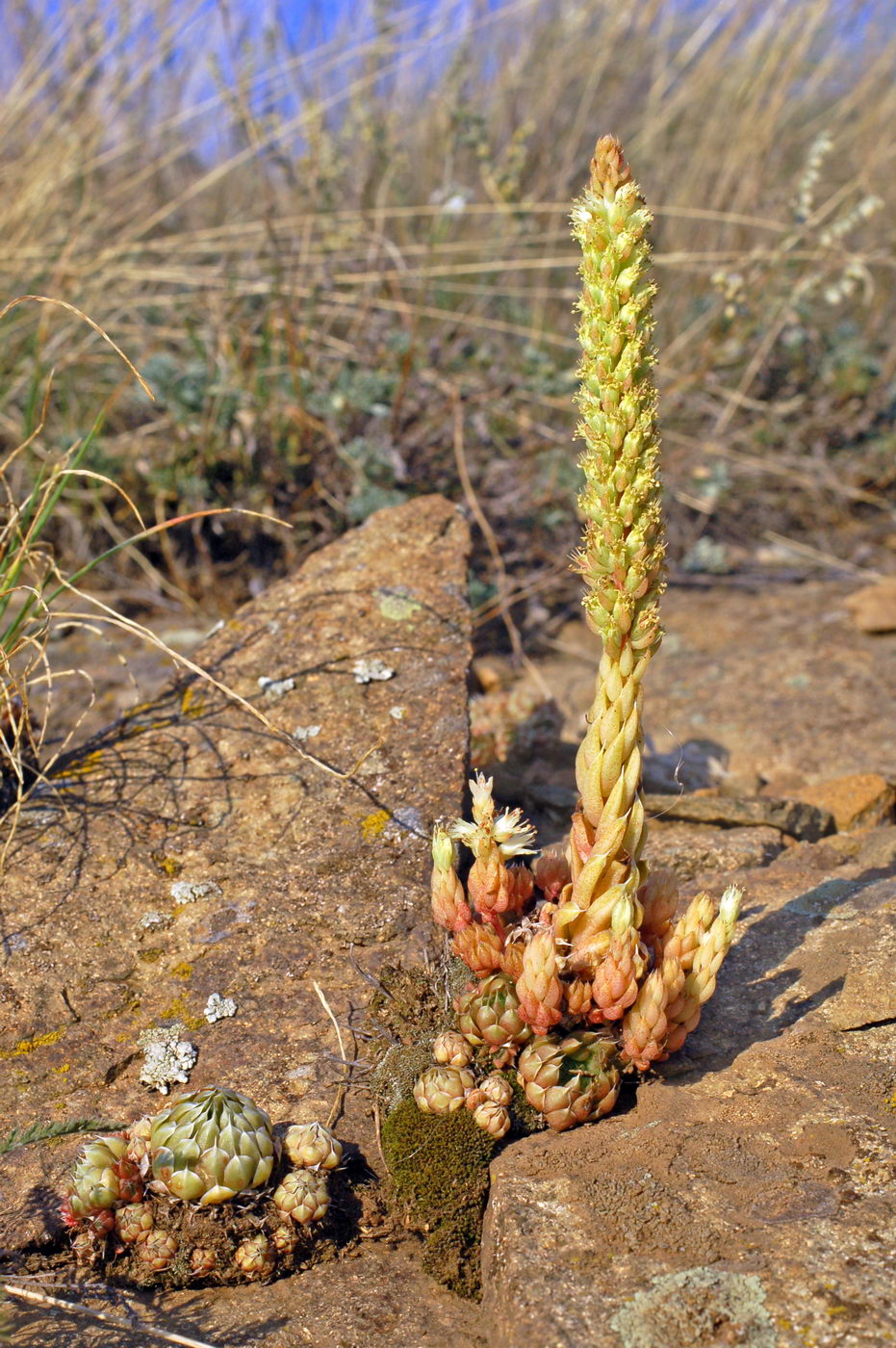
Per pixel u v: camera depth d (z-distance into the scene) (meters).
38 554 3.06
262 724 2.92
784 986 2.34
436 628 3.16
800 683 4.58
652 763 3.91
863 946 2.40
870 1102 1.98
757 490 6.34
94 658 4.52
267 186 5.68
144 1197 1.93
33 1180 2.02
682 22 7.38
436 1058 2.12
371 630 3.16
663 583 1.94
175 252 5.71
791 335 6.28
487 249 6.15
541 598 5.33
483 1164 1.97
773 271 5.73
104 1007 2.34
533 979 1.98
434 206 6.11
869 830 3.25
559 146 7.01
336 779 2.79
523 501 5.35
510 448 5.62
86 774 2.87
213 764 2.85
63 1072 2.22
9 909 2.51
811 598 5.45
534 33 7.11
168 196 6.59
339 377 5.29
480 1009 2.08
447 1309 1.84
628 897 2.01
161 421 5.15
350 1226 1.98
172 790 2.79
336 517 5.14
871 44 7.40
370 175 6.27
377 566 3.35
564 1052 2.02
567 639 5.09
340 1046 2.25
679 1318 1.59
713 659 4.87
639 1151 1.92
